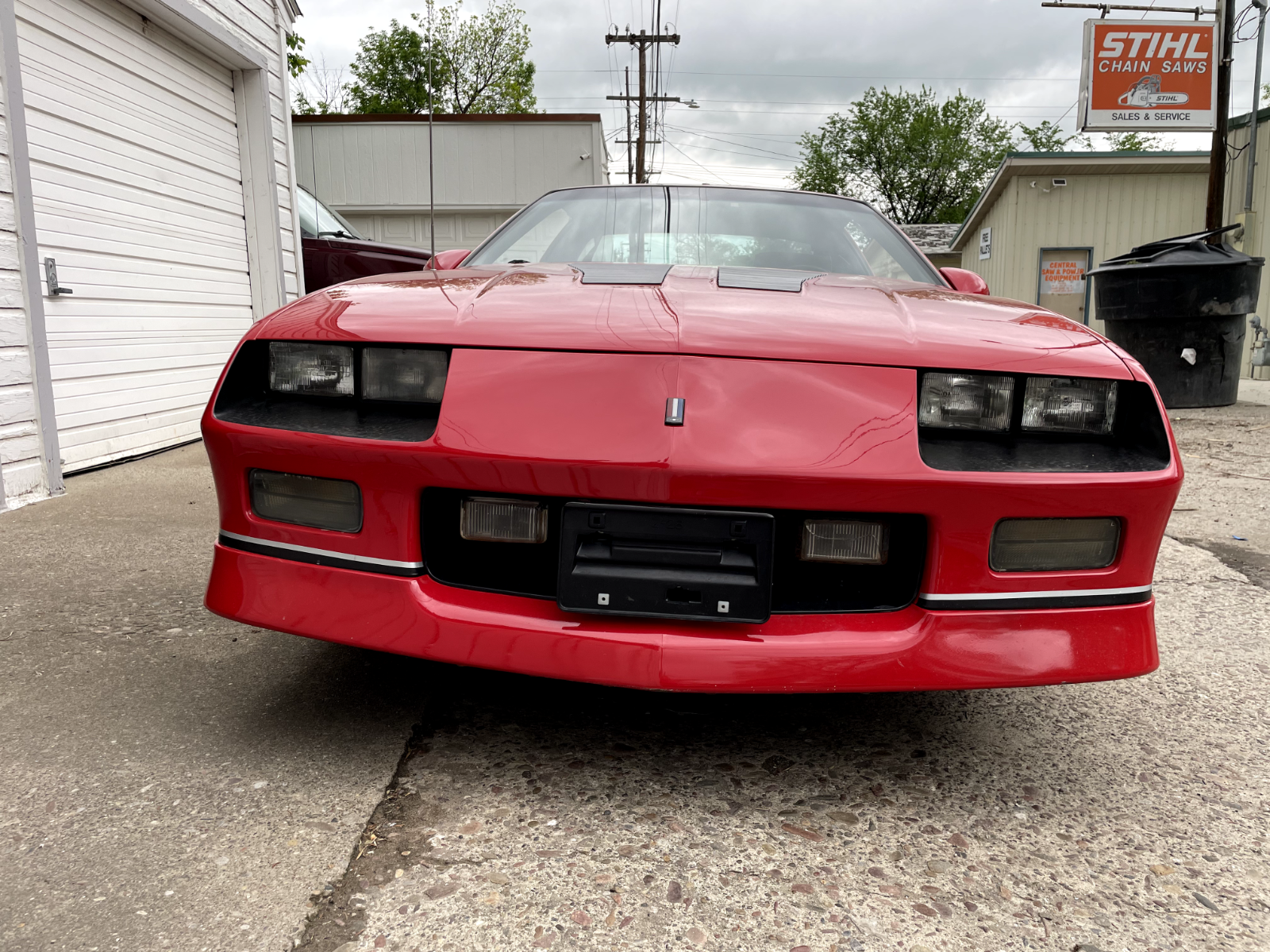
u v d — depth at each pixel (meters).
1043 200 15.84
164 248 4.91
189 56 5.20
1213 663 2.27
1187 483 4.59
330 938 1.15
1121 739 1.84
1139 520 1.43
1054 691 2.08
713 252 2.37
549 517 1.43
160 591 2.51
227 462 1.55
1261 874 1.38
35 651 2.06
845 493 1.35
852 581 1.47
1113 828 1.50
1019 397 1.44
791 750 1.73
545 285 1.76
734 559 1.37
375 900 1.23
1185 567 3.12
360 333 1.51
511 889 1.26
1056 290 16.03
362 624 1.46
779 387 1.40
